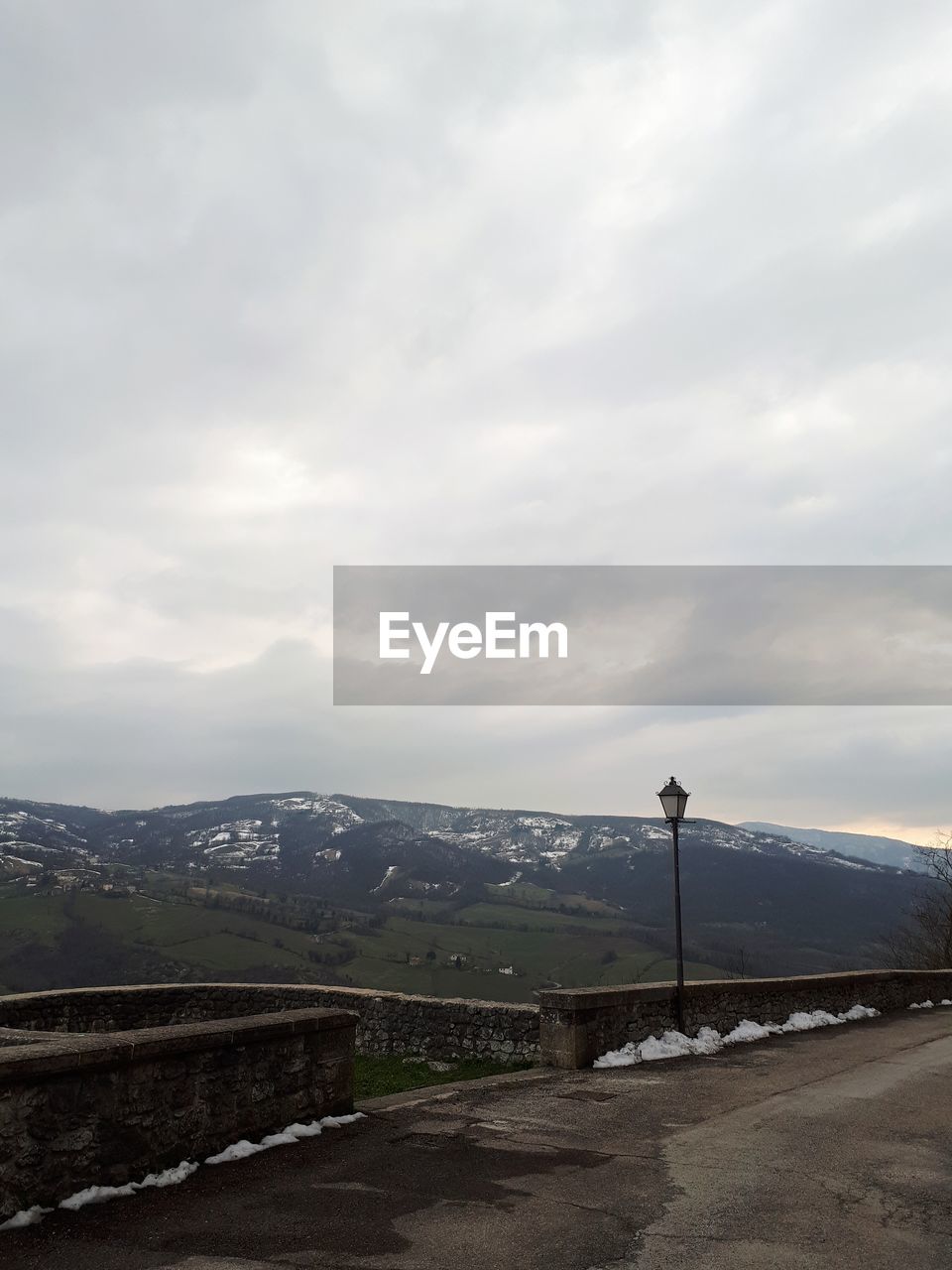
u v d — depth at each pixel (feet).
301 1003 46.42
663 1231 15.65
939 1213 16.65
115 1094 17.40
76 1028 47.24
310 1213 16.37
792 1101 27.07
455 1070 38.22
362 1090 35.06
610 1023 34.58
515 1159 20.29
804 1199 17.51
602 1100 26.99
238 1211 16.40
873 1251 14.71
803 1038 42.24
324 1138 21.85
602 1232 15.57
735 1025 41.78
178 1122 18.72
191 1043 19.06
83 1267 13.67
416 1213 16.48
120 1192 16.99
